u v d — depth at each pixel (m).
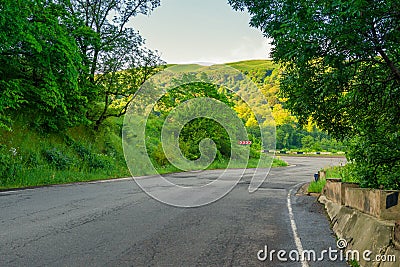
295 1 5.87
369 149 7.98
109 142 27.67
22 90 18.94
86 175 20.14
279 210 10.64
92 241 6.27
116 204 10.48
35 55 18.34
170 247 6.09
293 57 6.51
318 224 8.53
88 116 26.83
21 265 4.93
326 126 7.86
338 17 5.26
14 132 19.67
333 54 5.93
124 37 27.33
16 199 10.95
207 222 8.36
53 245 5.95
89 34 24.27
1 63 19.03
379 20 5.49
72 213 8.83
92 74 26.31
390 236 4.76
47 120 21.97
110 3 27.89
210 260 5.45
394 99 7.12
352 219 6.79
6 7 14.68
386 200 5.61
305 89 6.80
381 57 6.47
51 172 18.28
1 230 6.88
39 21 18.27
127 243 6.24
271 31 6.95
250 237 7.02
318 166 41.50
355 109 7.56
